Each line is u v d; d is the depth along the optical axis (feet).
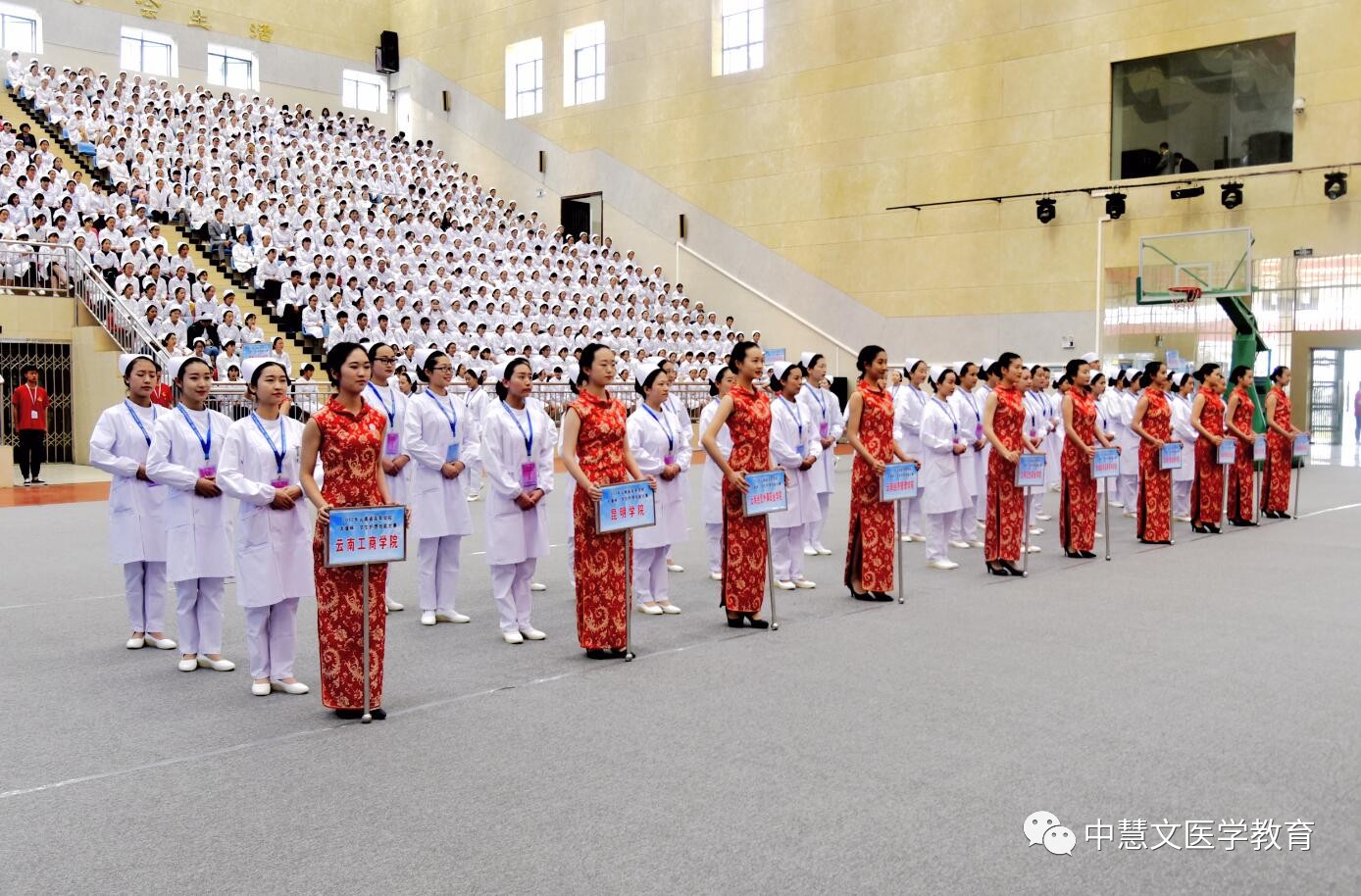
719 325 85.30
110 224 62.80
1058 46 70.85
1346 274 61.41
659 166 91.50
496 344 70.38
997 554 30.25
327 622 17.38
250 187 74.74
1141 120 68.33
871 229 79.56
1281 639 22.13
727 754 15.44
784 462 27.91
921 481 37.01
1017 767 14.78
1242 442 40.19
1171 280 58.13
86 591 28.14
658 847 12.30
